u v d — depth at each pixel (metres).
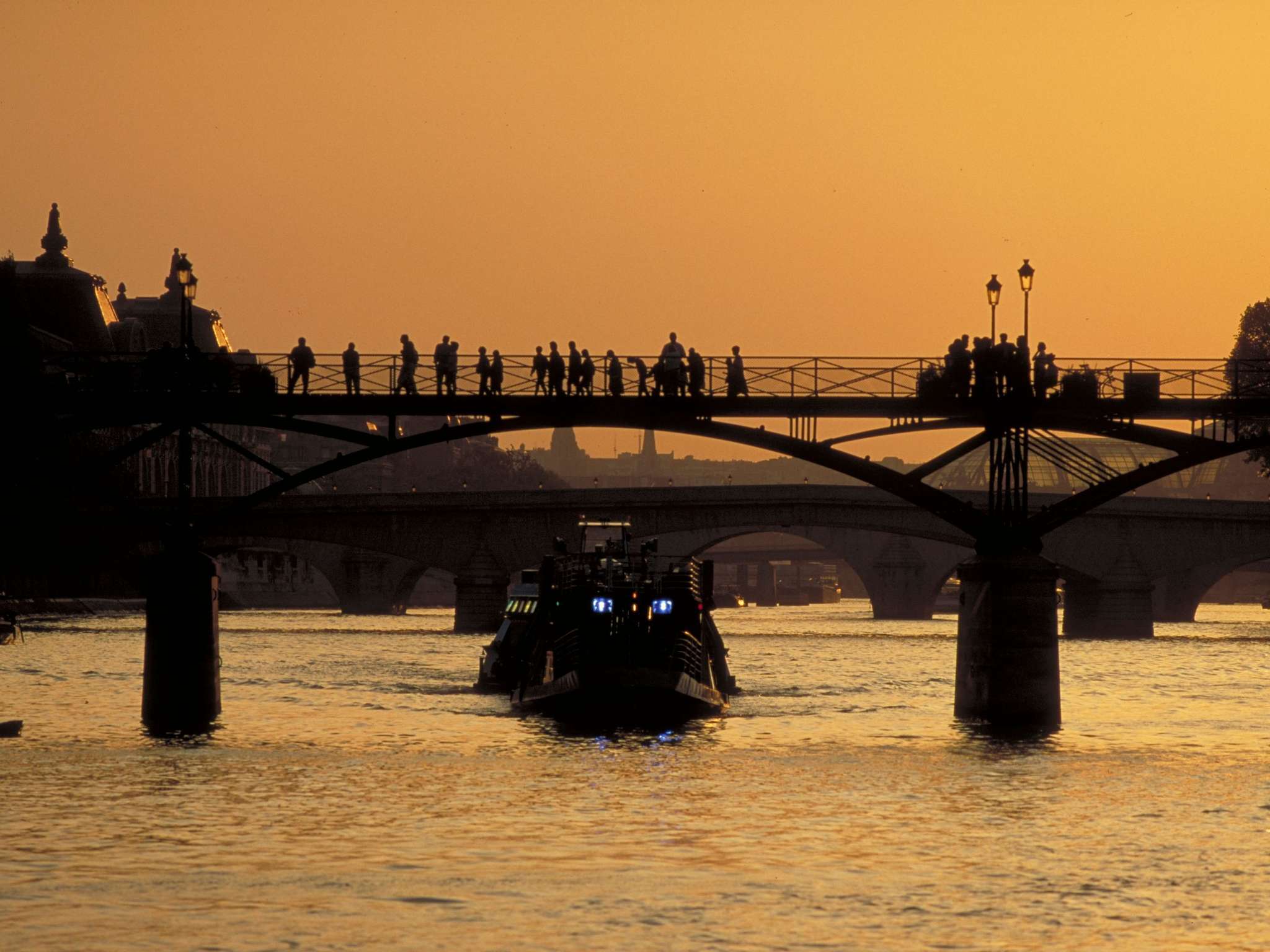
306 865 104.12
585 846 110.38
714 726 177.62
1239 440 172.38
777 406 172.38
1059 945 87.69
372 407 171.38
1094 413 172.25
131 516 173.75
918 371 172.50
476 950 85.94
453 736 167.38
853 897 96.88
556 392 172.38
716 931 89.56
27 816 119.69
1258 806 125.25
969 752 153.75
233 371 172.62
